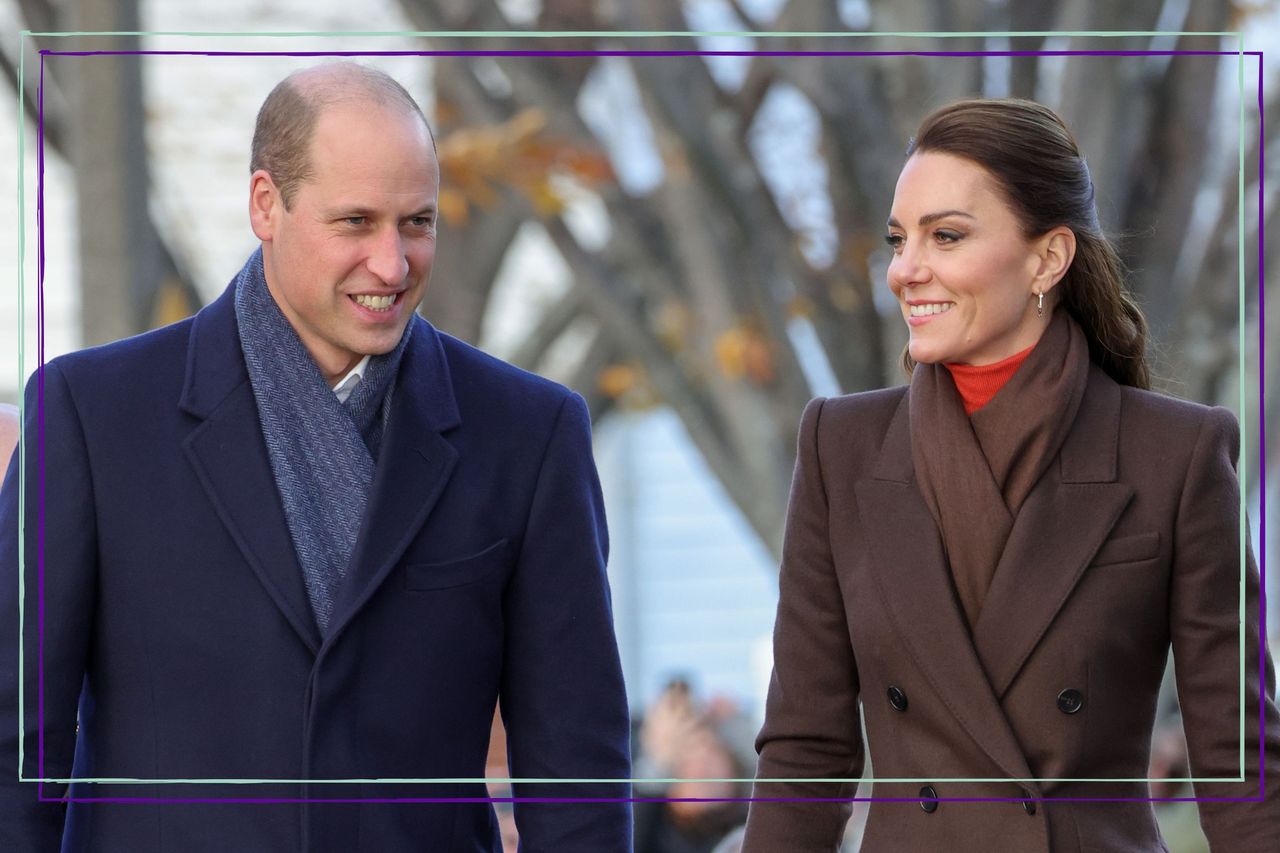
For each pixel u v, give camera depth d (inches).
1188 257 783.1
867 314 820.6
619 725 389.7
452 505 375.6
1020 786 360.5
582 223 878.4
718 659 740.7
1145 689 368.8
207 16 888.3
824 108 804.0
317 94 354.9
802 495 386.3
